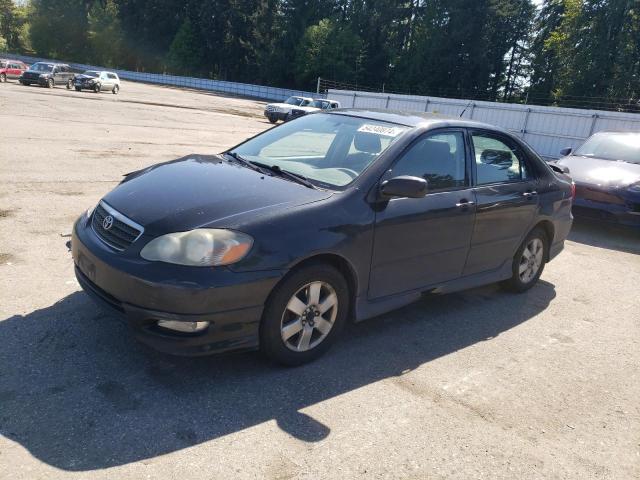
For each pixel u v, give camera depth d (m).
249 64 77.31
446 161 4.22
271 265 3.05
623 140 9.60
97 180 8.20
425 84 61.97
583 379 3.77
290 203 3.32
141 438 2.61
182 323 2.91
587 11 54.00
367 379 3.41
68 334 3.49
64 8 87.56
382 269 3.72
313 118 4.64
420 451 2.78
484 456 2.80
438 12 61.97
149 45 85.88
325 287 3.41
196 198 3.30
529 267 5.31
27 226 5.60
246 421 2.84
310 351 3.46
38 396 2.84
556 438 3.04
